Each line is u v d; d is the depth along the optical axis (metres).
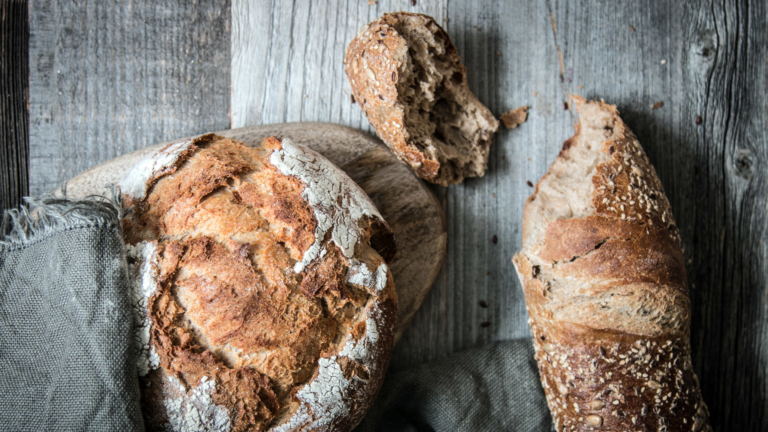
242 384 0.50
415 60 0.60
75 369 0.49
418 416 0.63
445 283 0.65
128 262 0.51
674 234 0.59
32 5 0.63
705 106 0.67
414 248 0.63
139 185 0.54
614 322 0.57
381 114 0.59
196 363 0.50
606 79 0.66
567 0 0.66
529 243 0.60
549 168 0.63
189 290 0.51
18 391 0.50
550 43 0.66
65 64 0.63
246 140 0.61
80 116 0.63
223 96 0.64
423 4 0.65
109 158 0.64
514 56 0.66
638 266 0.57
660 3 0.67
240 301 0.50
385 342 0.54
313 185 0.53
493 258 0.65
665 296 0.57
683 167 0.67
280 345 0.51
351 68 0.61
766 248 0.67
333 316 0.52
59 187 0.61
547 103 0.66
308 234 0.52
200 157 0.53
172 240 0.52
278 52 0.64
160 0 0.64
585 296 0.57
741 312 0.67
